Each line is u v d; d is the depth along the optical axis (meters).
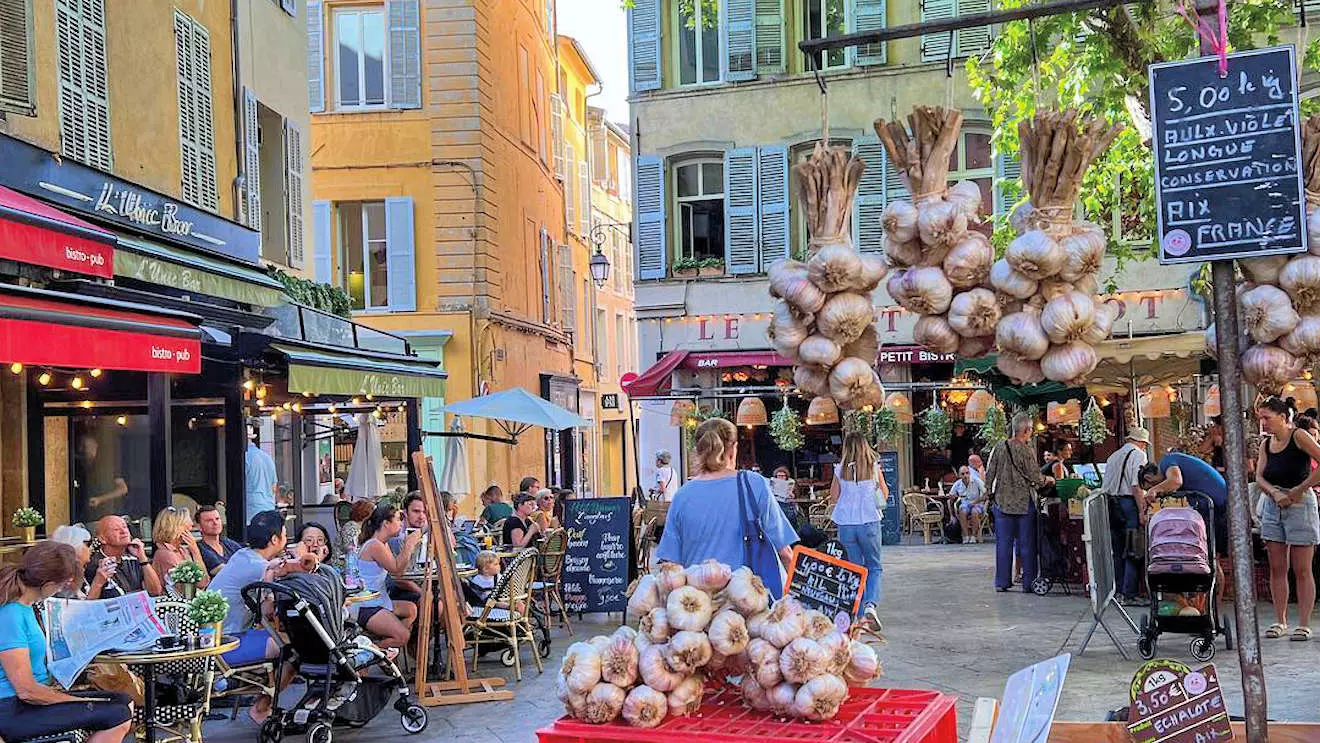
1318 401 15.31
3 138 11.39
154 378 11.93
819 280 5.32
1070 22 14.12
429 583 10.59
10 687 6.92
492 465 26.67
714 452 7.19
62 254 9.30
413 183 26.36
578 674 4.76
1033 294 5.18
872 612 12.30
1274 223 4.75
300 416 19.36
